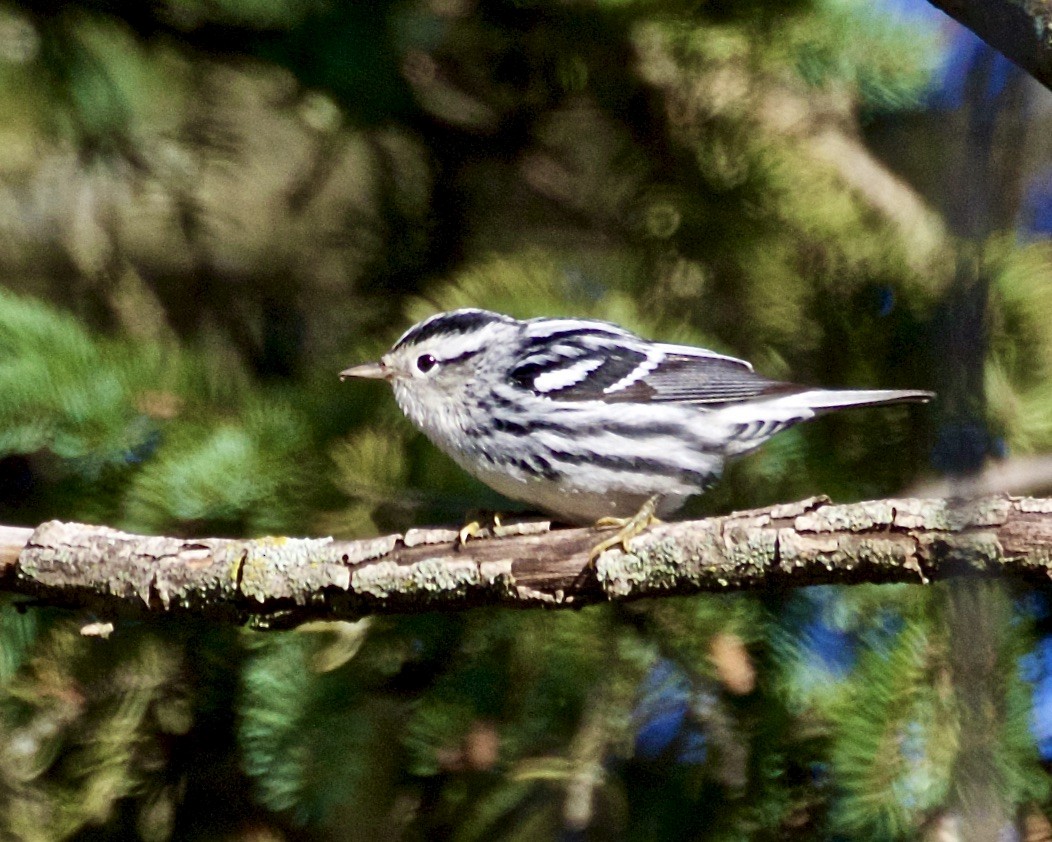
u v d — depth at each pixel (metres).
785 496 11.04
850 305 11.66
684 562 7.93
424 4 12.16
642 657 10.46
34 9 12.55
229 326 13.69
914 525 7.50
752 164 12.12
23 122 13.29
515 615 10.54
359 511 10.39
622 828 10.44
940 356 7.50
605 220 12.81
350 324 13.35
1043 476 10.18
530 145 13.40
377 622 10.48
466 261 12.97
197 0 12.11
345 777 10.38
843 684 9.98
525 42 12.50
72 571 8.45
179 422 10.36
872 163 12.33
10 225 13.89
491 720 10.41
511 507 11.16
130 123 13.20
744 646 10.38
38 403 10.02
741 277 11.93
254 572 8.34
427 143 13.37
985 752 6.99
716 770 10.38
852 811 9.37
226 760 11.34
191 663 10.98
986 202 7.02
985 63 6.98
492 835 10.72
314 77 12.11
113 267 13.79
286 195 14.18
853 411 11.20
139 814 11.30
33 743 10.74
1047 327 10.73
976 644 7.21
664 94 12.43
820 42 12.00
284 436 10.36
